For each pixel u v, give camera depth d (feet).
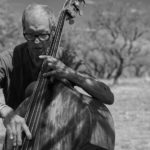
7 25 97.66
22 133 8.84
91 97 9.16
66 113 8.64
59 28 9.07
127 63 148.97
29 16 8.66
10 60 9.86
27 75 9.84
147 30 144.87
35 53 9.21
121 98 82.84
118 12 144.05
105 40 146.61
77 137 8.50
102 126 8.68
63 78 8.86
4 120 8.77
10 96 10.18
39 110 8.86
